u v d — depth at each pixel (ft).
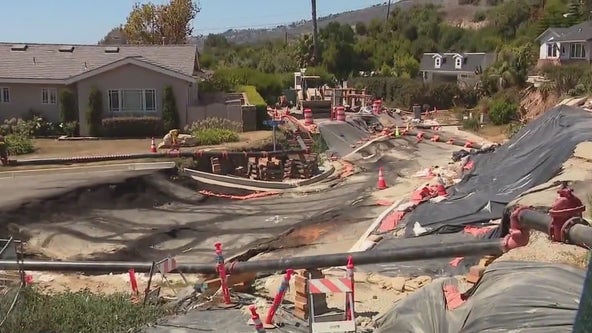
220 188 85.40
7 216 66.64
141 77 115.85
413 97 192.65
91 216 70.85
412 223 58.34
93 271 46.88
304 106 155.22
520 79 175.32
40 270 46.83
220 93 146.82
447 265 47.42
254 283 47.57
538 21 277.85
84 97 115.44
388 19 346.54
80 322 38.01
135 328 37.93
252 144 101.24
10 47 128.36
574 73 153.17
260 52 274.36
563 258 35.19
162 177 85.46
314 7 257.14
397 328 30.32
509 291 27.09
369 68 266.16
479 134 139.95
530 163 65.87
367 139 128.67
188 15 234.38
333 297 43.86
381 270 48.65
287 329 37.50
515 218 39.78
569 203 36.42
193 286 45.19
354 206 75.05
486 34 312.29
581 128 68.18
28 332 36.42
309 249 59.16
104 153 96.78
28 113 118.52
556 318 24.16
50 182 80.18
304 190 86.58
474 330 25.84
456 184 72.28
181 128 116.78
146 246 62.34
